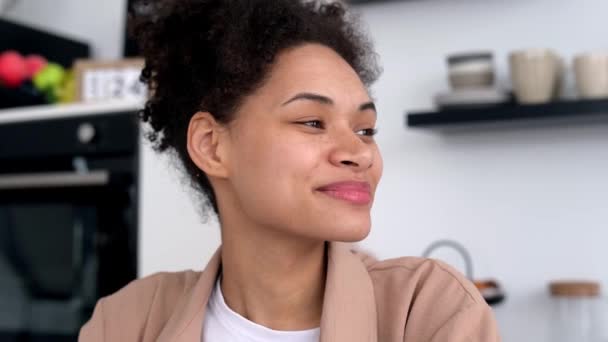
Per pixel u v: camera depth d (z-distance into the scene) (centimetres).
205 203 94
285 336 83
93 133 198
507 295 185
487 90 173
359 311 82
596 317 171
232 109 83
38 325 200
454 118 175
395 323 83
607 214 178
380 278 88
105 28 248
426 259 89
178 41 91
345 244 87
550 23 184
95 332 97
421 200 194
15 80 221
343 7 98
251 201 81
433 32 194
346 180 77
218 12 87
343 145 78
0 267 206
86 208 198
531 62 169
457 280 85
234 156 83
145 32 96
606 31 179
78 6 252
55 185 199
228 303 88
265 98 80
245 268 85
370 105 82
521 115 169
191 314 87
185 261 188
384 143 198
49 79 223
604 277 178
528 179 185
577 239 180
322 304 84
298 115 79
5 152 213
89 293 196
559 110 166
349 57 92
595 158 179
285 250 82
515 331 184
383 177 198
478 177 189
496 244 187
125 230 195
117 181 194
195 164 88
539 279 183
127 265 194
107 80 214
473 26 191
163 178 191
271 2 86
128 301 98
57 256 200
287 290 83
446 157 192
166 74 92
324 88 80
